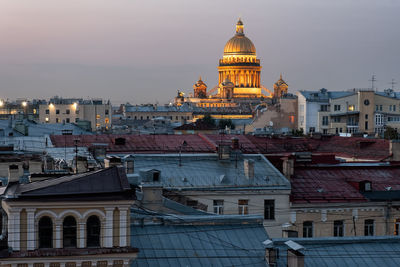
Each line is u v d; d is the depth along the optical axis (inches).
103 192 1667.1
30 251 1606.8
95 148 3570.4
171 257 1891.0
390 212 3105.3
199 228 2033.7
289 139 5211.6
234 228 2062.0
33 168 2743.6
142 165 3184.1
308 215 3046.3
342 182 3282.5
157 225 2023.9
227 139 5049.2
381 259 1968.5
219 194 3009.4
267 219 3038.9
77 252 1625.2
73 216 1635.1
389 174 3467.0
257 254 1942.7
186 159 3294.8
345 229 3063.5
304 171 3403.1
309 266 1918.1
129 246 1660.9
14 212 1606.8
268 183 3073.3
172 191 2970.0
